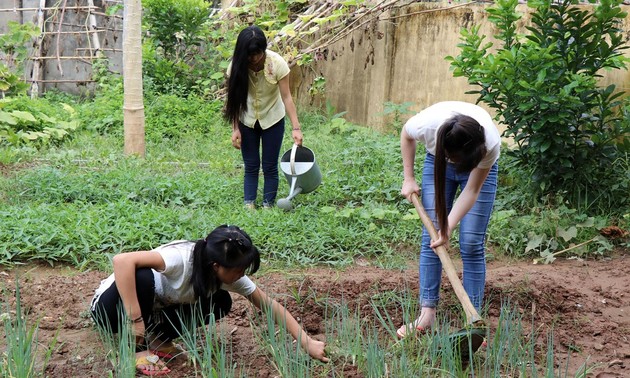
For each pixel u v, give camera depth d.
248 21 12.22
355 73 11.07
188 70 11.72
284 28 10.98
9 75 10.94
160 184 7.40
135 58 9.01
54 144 9.77
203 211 6.82
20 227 5.98
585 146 7.24
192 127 10.39
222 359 3.67
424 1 10.54
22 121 9.74
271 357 4.26
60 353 4.30
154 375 3.95
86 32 12.45
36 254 5.81
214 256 3.67
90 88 12.69
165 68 11.47
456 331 4.23
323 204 7.53
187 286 3.90
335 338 4.52
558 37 7.19
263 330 4.62
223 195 7.43
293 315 4.92
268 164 7.23
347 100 11.23
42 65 12.59
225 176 8.21
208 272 3.74
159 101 10.59
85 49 12.42
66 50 12.80
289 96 7.08
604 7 6.95
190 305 4.03
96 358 4.20
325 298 5.13
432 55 10.12
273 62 6.88
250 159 7.18
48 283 5.38
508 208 7.37
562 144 7.08
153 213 6.46
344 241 6.39
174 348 4.27
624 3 8.12
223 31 12.39
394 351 4.11
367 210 7.17
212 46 11.94
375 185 7.85
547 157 7.18
